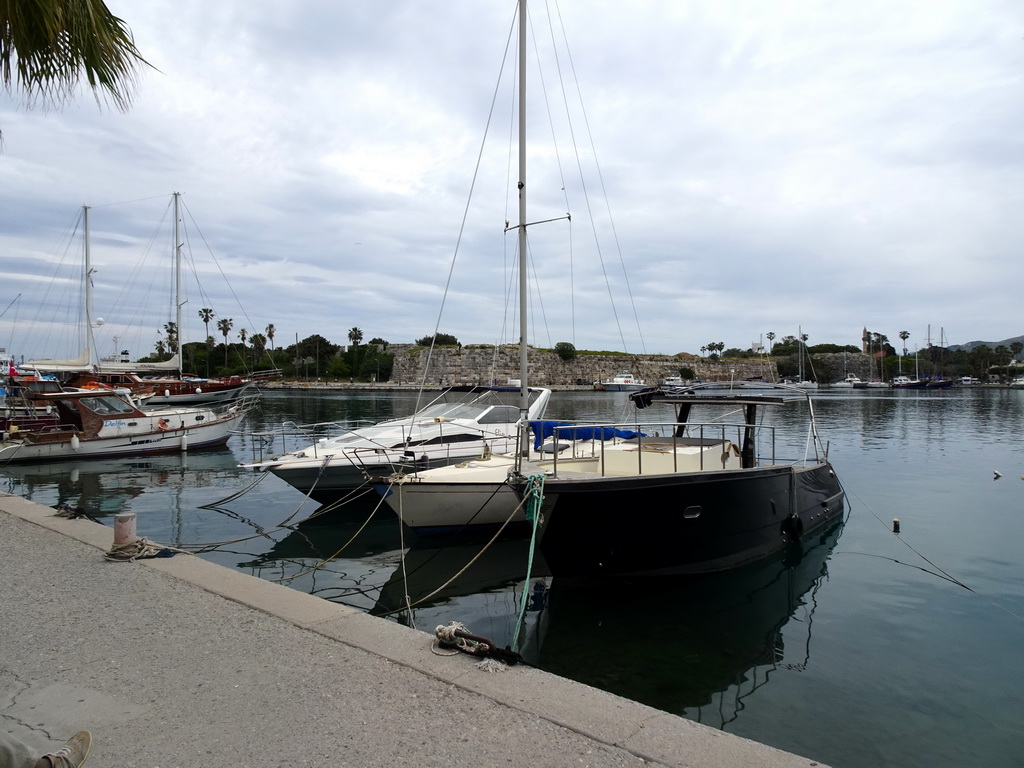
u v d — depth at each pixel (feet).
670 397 33.99
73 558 20.29
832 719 16.43
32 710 10.88
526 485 24.62
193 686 11.81
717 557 27.50
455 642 13.58
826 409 144.77
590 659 20.11
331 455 40.09
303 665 12.74
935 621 23.25
